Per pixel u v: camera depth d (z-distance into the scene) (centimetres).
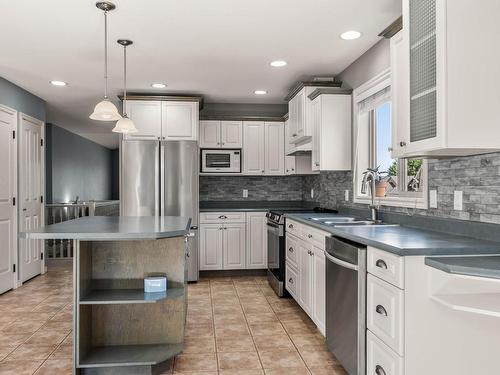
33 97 520
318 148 390
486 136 191
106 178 1140
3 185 444
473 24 190
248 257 532
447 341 184
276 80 451
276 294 441
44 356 277
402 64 242
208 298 426
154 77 438
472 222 223
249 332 325
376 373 207
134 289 264
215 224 526
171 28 305
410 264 182
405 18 225
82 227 249
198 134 506
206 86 476
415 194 295
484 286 183
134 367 246
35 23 295
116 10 274
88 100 552
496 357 186
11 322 347
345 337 240
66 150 806
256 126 553
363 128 377
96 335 266
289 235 403
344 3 266
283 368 261
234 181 582
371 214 344
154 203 479
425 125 209
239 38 326
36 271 529
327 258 273
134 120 491
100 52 358
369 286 215
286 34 318
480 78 191
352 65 389
